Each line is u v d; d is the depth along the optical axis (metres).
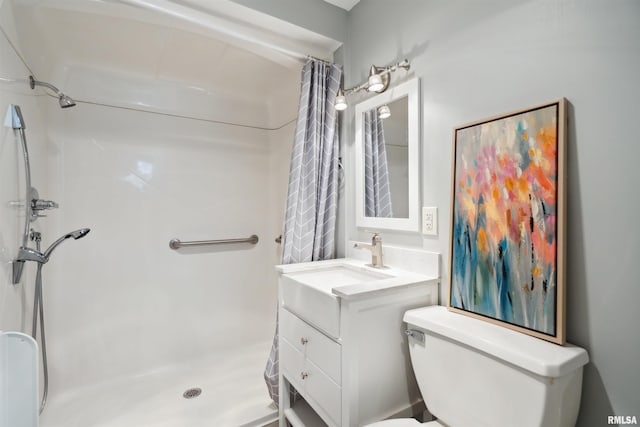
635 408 0.77
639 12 0.76
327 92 1.76
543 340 0.87
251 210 2.52
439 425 1.00
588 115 0.84
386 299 1.12
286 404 1.52
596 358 0.82
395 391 1.15
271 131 2.61
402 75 1.41
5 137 1.11
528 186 0.94
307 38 1.68
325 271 1.59
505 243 0.99
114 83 2.00
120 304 2.01
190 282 2.26
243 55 1.92
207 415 1.67
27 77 1.38
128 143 2.04
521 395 0.79
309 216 1.70
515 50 1.00
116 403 1.76
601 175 0.82
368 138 1.62
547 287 0.87
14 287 1.25
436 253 1.25
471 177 1.11
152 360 2.11
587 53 0.85
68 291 1.85
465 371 0.92
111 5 1.32
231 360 2.28
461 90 1.17
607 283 0.81
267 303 2.58
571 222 0.87
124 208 2.03
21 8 1.26
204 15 1.46
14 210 1.21
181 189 2.22
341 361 1.08
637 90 0.77
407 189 1.39
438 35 1.25
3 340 0.81
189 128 2.26
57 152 1.82
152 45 1.80
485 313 1.03
